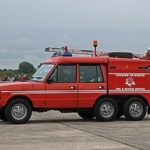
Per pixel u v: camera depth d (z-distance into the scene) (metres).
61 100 16.39
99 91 16.78
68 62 16.53
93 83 16.75
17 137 12.53
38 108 16.22
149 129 14.36
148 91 17.33
